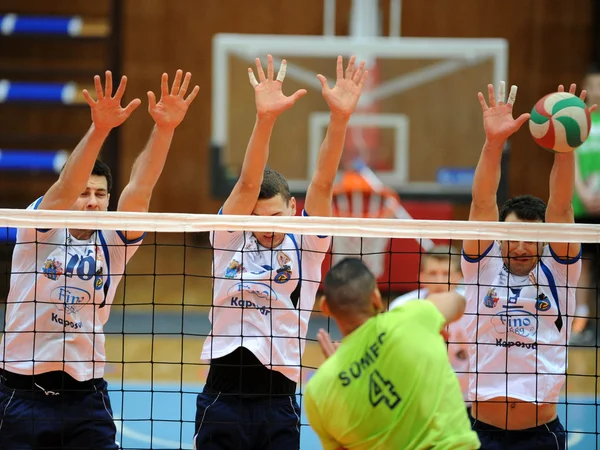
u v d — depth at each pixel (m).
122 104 33.28
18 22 29.67
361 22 28.66
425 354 7.23
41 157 28.80
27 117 33.25
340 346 7.54
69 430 9.13
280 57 25.53
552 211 9.52
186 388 17.28
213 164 25.22
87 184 9.38
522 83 32.75
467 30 32.75
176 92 9.12
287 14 33.16
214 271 9.59
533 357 9.51
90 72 30.22
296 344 9.46
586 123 9.07
